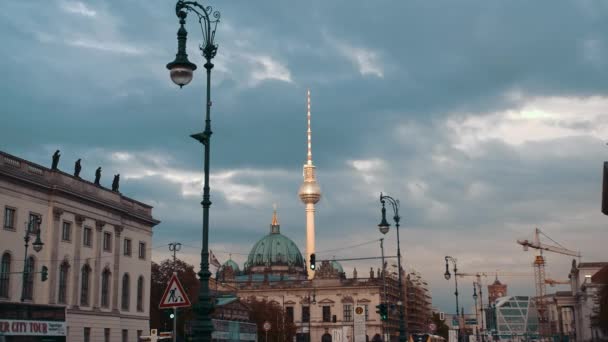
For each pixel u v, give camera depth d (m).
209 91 35.03
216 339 100.94
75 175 108.75
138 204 127.69
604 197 115.06
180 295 31.47
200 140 34.50
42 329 72.25
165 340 118.50
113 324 114.50
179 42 34.28
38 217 98.25
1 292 90.50
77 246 106.12
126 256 121.50
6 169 91.06
